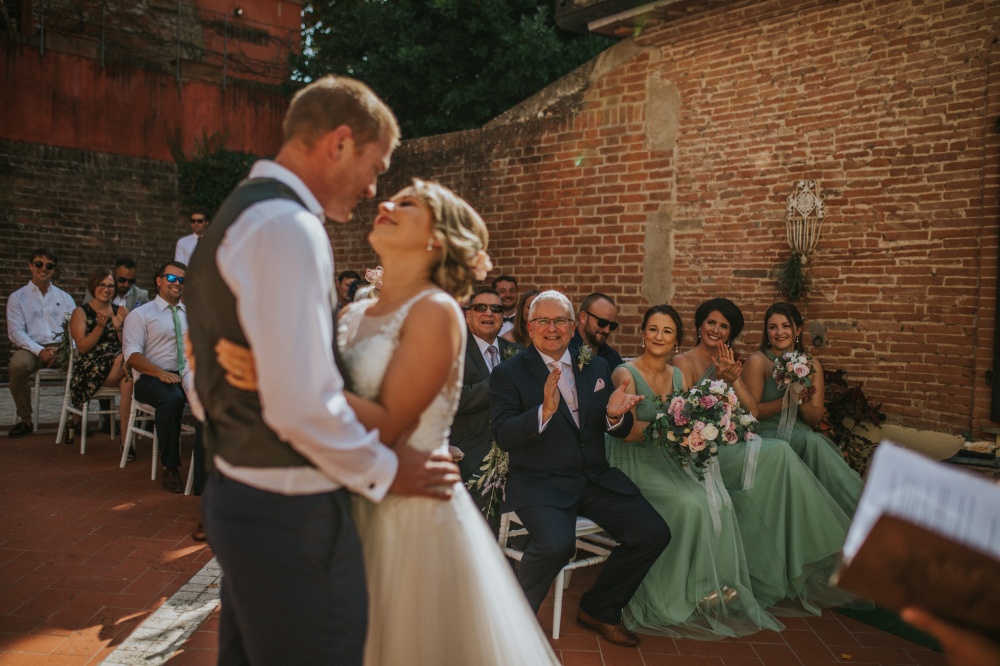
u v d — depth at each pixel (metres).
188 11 14.13
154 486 6.32
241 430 1.76
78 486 6.24
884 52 6.05
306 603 1.78
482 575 2.10
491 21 12.19
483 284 8.88
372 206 10.15
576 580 4.61
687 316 7.29
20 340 8.12
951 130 5.71
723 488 4.23
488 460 4.02
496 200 8.78
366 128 1.91
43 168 12.31
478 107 12.27
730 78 6.96
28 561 4.58
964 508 1.08
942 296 5.75
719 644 3.83
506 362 4.03
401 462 1.99
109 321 7.45
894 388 6.01
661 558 4.03
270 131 14.22
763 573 4.33
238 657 2.02
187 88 13.45
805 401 5.13
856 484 4.77
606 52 7.82
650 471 4.23
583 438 3.90
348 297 7.58
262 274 1.66
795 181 6.56
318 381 1.67
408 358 1.92
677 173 7.35
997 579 1.04
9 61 12.01
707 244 7.14
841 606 4.31
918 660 3.69
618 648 3.74
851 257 6.24
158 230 13.27
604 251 7.88
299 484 1.77
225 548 1.79
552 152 8.27
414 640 2.04
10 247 12.11
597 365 4.10
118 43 13.30
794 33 6.55
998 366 5.42
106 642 3.59
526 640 2.16
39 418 9.16
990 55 5.50
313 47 14.30
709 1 6.84
